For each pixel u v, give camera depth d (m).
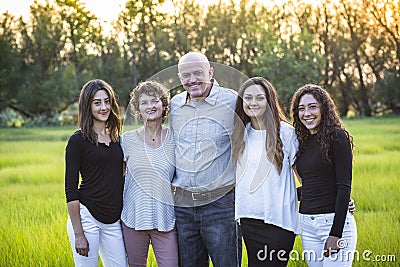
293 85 39.66
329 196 3.88
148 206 4.12
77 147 4.06
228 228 4.11
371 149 14.78
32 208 8.51
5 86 42.34
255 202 4.02
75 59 44.47
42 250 6.01
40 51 44.47
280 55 40.81
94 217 4.07
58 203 8.84
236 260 4.17
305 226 3.98
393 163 11.87
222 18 45.50
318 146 3.90
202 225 4.12
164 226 4.13
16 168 13.47
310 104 3.90
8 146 19.61
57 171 12.70
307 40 41.53
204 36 45.31
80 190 4.11
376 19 40.50
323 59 40.81
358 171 10.98
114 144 4.16
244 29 45.53
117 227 4.19
